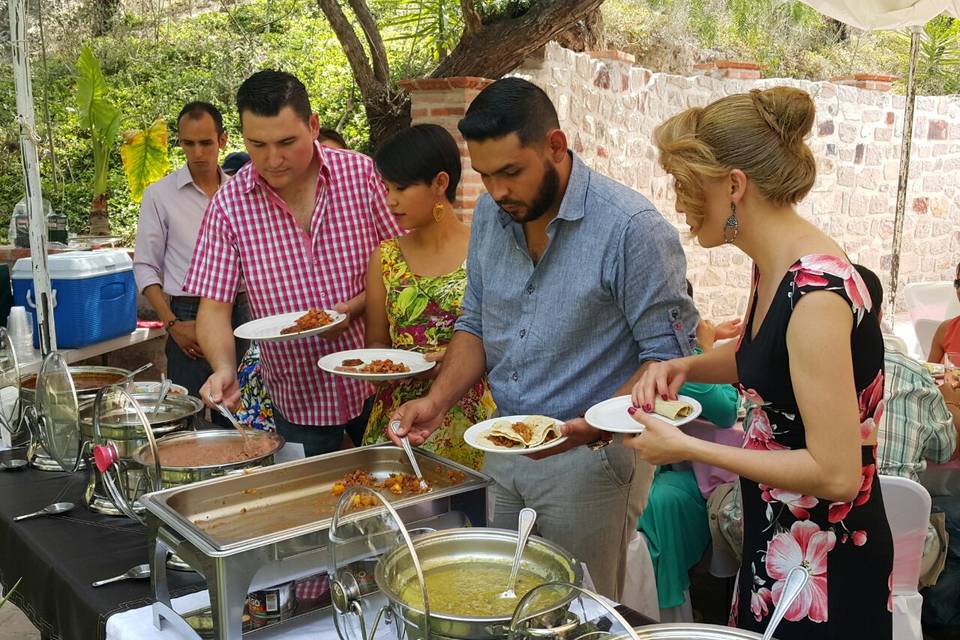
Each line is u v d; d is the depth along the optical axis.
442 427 2.51
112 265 4.25
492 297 2.12
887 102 8.55
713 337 3.11
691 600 3.18
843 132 8.23
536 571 1.48
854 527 1.49
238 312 4.14
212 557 1.44
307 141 2.59
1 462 2.54
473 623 1.24
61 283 3.97
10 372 2.85
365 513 1.48
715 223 1.49
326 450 2.92
